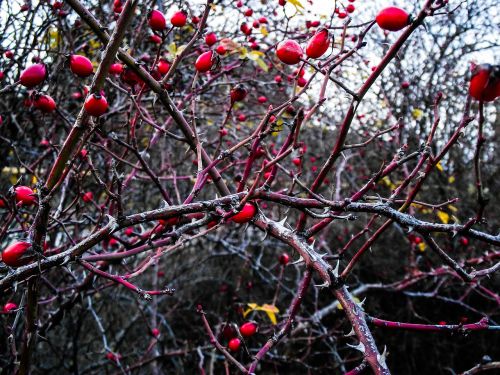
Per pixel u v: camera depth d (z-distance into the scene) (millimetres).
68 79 2852
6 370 1827
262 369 4043
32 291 1112
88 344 3795
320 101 1120
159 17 1317
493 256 2500
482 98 864
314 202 1141
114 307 4566
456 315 4574
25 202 1484
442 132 4988
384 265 4852
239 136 3775
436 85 4902
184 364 4195
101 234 1091
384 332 4871
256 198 1171
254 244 3979
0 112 2711
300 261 1267
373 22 1143
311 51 1205
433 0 868
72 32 2732
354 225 5098
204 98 3320
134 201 4082
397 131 3461
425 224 1069
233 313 3492
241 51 2234
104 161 2791
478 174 958
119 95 2799
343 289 1177
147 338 4531
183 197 4066
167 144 3498
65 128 2596
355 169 5145
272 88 3381
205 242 4992
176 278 4441
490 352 4523
